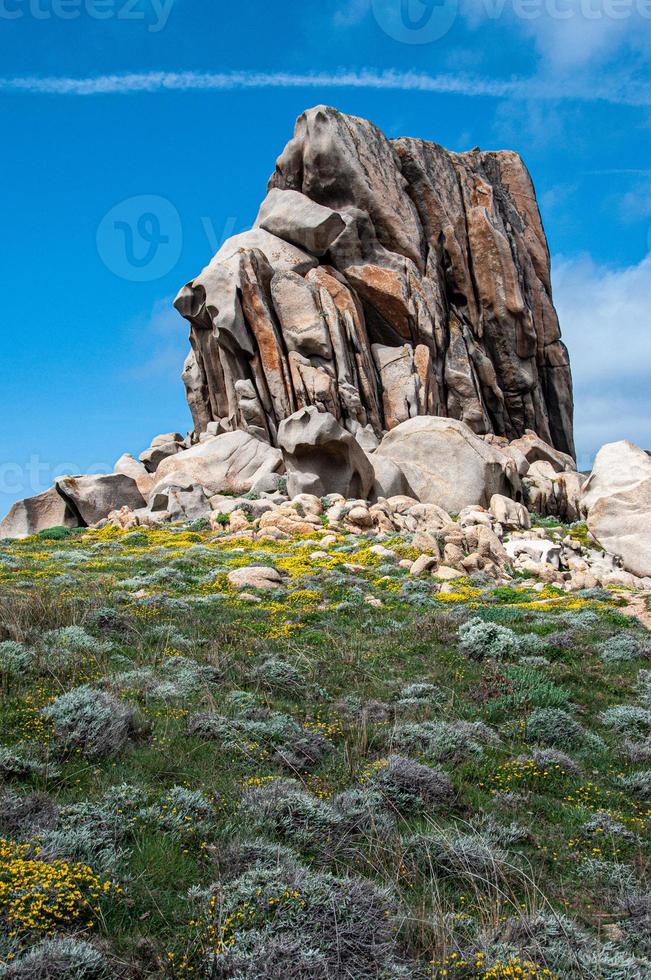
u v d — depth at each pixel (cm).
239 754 1032
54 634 1487
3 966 567
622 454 3366
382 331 4922
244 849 772
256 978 590
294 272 4669
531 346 5356
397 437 4053
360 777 999
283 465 4053
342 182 4994
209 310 4459
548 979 635
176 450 4838
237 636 1639
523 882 803
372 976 618
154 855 762
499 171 6050
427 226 5312
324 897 688
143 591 2048
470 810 965
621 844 918
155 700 1202
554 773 1101
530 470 4500
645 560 3050
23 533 3909
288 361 4434
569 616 1992
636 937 738
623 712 1344
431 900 725
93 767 948
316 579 2303
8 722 1047
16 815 786
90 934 641
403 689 1384
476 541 2892
